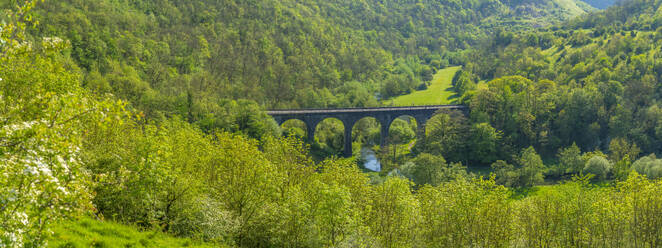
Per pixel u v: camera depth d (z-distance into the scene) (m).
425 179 65.62
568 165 77.12
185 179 20.94
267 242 22.14
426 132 93.50
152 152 18.59
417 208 28.47
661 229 28.69
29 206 7.92
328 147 92.19
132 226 18.00
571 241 30.73
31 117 9.33
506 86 105.50
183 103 75.50
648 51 133.25
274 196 23.39
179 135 26.56
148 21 141.38
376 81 177.25
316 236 21.61
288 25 183.25
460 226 27.16
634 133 90.38
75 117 9.42
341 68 177.25
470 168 84.75
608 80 111.19
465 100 110.88
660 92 105.38
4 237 7.72
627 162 72.69
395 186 29.64
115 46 110.06
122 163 17.70
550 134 94.56
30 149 8.24
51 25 99.62
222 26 161.62
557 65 151.62
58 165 8.51
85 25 110.25
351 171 30.77
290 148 28.97
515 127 94.62
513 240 29.28
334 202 20.98
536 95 103.19
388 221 26.88
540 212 31.34
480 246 26.56
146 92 75.50
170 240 17.80
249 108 79.00
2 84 13.44
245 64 140.38
